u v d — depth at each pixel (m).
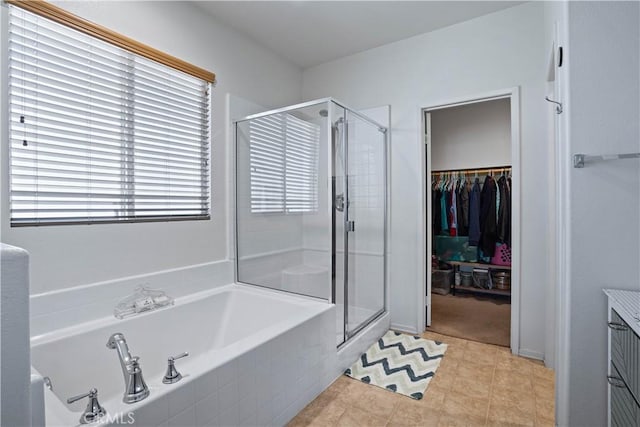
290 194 2.33
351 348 2.26
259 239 2.46
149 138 2.04
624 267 1.20
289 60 3.20
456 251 4.12
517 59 2.37
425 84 2.73
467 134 4.17
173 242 2.15
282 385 1.62
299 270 2.27
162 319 1.94
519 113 2.35
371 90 3.00
